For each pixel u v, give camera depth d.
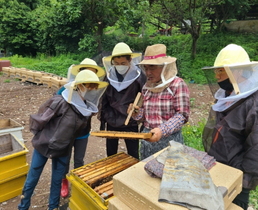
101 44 15.58
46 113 2.24
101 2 13.63
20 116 6.40
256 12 16.56
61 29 18.03
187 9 12.71
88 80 2.16
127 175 1.49
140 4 13.34
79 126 2.29
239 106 1.63
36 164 2.43
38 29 21.39
